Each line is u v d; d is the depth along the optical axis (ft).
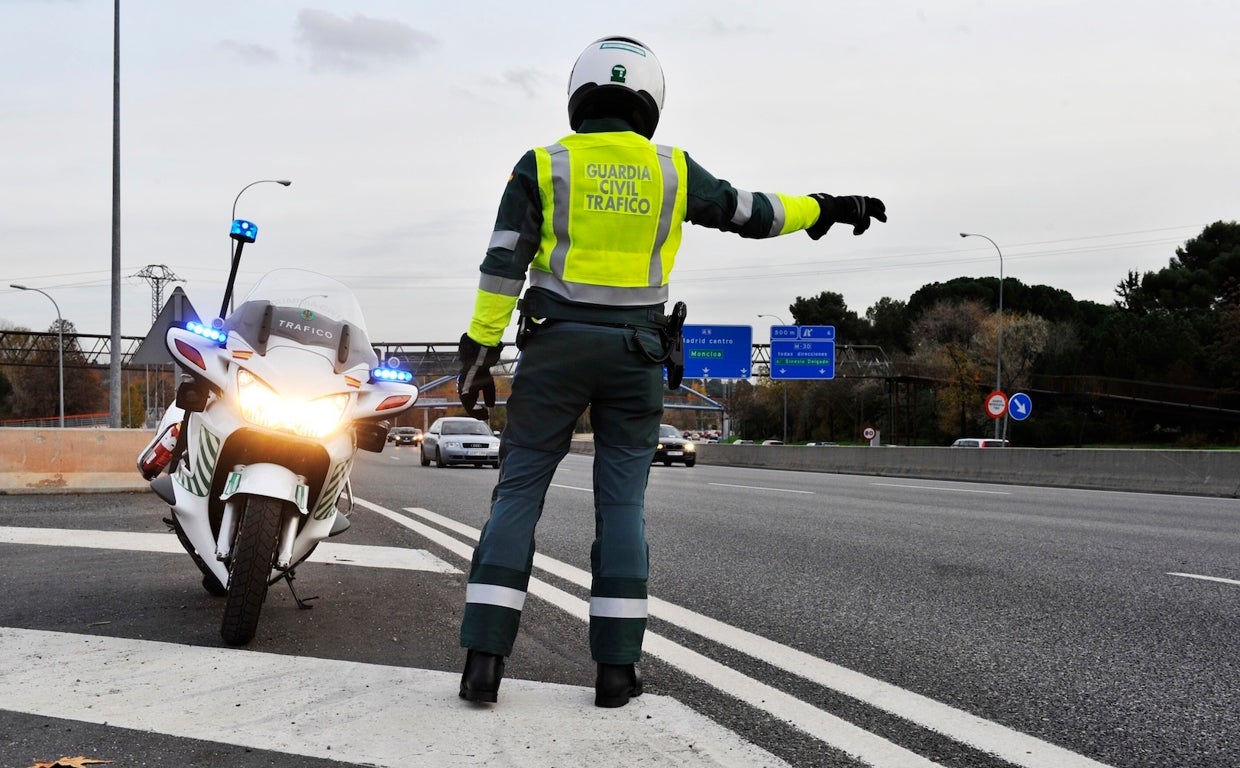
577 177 11.02
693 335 134.51
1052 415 231.91
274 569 15.62
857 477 75.05
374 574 20.40
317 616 15.81
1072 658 13.76
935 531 29.94
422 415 365.20
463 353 11.09
